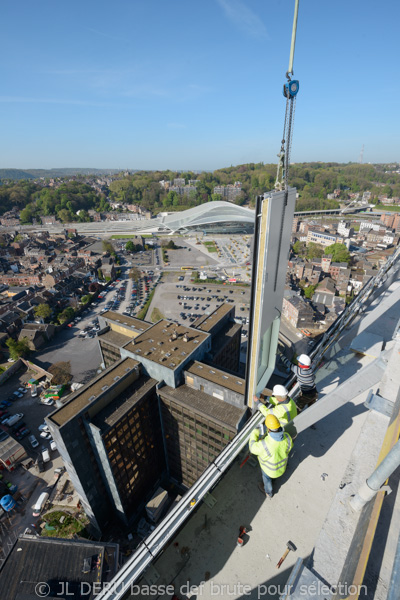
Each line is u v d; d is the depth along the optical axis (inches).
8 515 1908.2
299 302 3806.6
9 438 2219.5
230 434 1472.7
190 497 240.5
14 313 3841.0
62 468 2161.7
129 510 1811.0
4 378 3026.6
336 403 275.3
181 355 1729.8
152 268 6067.9
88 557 1227.2
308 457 279.4
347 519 186.9
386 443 192.1
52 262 5620.1
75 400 1472.7
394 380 250.7
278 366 2036.2
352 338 477.7
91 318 4178.2
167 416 1731.1
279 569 207.2
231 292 4913.9
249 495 254.8
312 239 6692.9
